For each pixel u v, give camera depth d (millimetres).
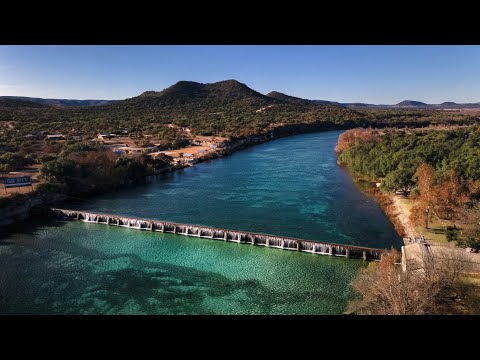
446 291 38875
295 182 100500
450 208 59688
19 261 54938
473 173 70188
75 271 51938
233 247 60812
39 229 69125
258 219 72125
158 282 49000
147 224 69250
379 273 40406
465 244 49156
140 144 157375
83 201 86188
